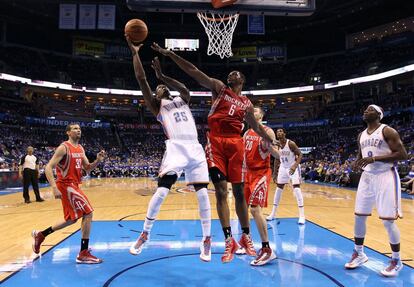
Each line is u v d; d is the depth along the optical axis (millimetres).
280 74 38969
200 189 3543
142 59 39000
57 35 37156
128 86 37906
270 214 7352
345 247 4773
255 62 39750
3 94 31562
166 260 4184
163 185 3553
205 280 3484
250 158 4293
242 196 3895
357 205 3941
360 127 29719
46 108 35594
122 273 3703
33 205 9445
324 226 6262
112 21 24484
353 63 34719
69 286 3318
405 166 14297
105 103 38844
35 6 29359
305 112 38000
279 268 3879
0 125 28156
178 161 3498
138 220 7027
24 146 26781
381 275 3639
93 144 32406
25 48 34688
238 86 3809
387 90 32906
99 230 5984
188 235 5520
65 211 4215
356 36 35781
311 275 3637
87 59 37750
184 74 38344
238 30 34812
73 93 35281
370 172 3877
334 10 30500
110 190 14641
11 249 4707
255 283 3395
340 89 33938
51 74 34750
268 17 31812
